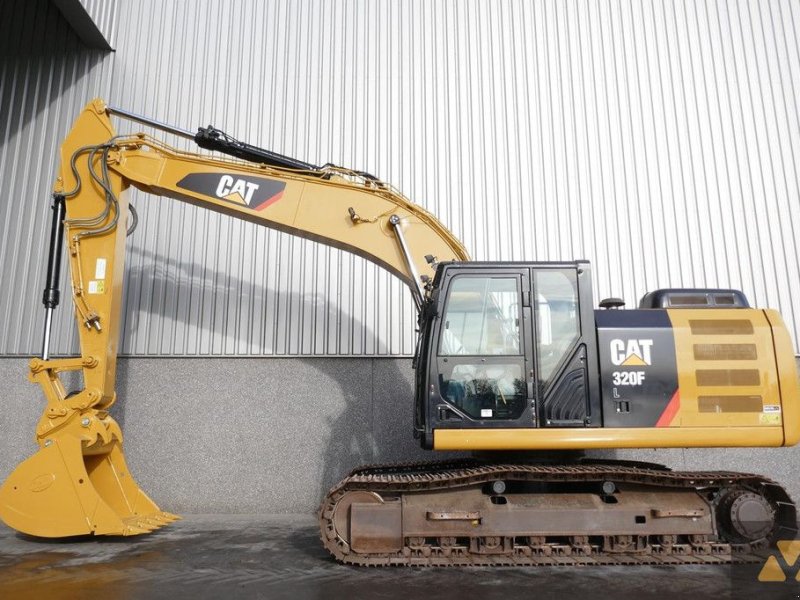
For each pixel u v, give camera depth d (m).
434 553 5.01
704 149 8.57
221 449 7.62
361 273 8.10
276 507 7.49
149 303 7.96
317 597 4.10
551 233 8.31
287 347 7.90
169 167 6.31
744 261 8.24
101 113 6.40
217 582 4.44
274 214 6.23
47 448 5.59
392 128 8.59
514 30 8.95
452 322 5.42
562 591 4.25
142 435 7.63
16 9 8.93
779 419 5.24
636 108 8.70
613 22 8.98
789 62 8.86
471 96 8.71
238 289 8.04
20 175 8.41
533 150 8.55
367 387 7.82
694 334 5.41
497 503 5.29
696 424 5.20
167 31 8.84
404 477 5.27
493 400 5.22
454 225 8.32
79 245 6.18
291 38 8.87
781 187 8.46
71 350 7.87
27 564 4.95
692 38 8.92
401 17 8.97
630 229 8.34
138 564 4.94
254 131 8.55
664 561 4.89
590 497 5.17
